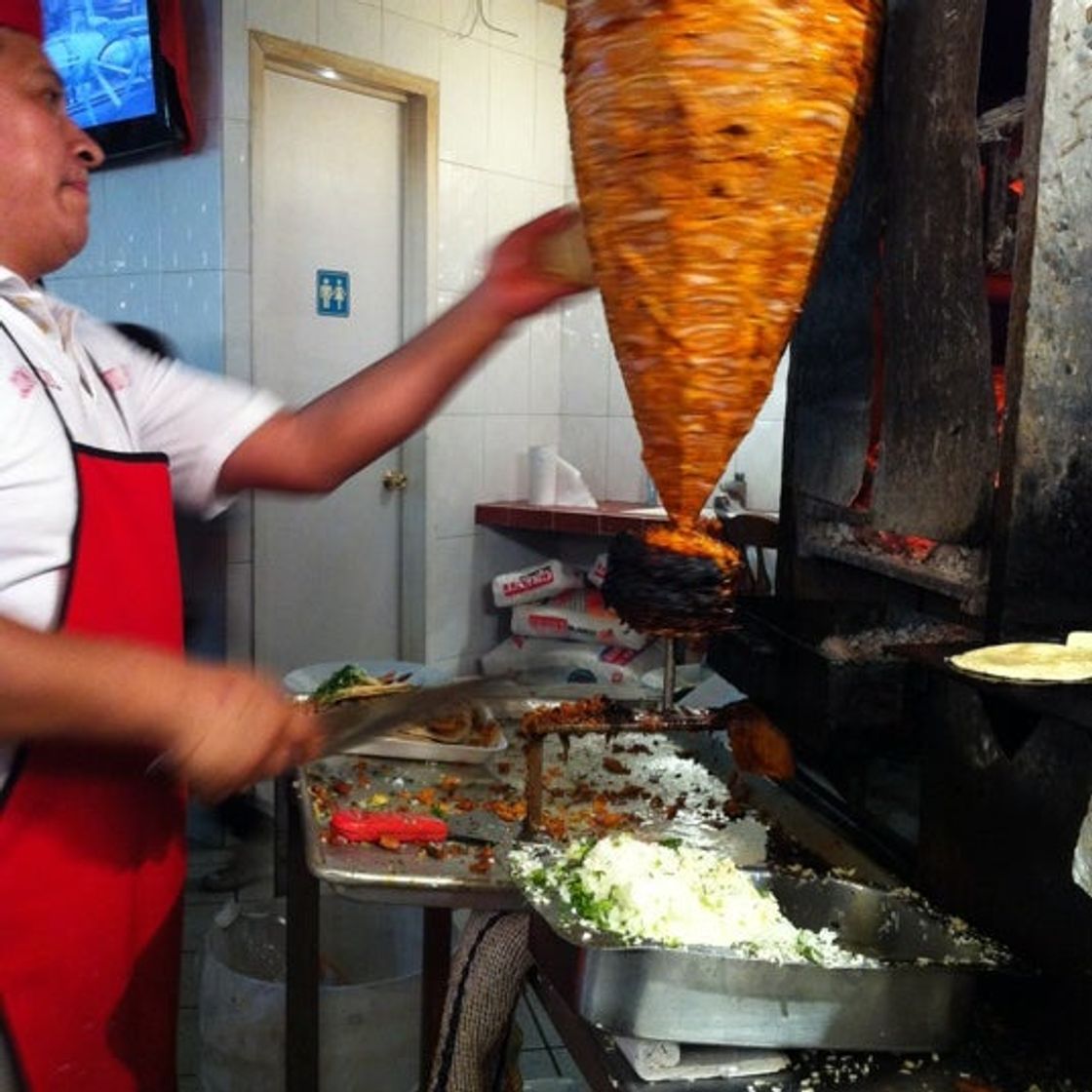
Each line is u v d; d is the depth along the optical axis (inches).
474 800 73.6
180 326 152.7
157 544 56.9
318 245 163.8
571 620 180.9
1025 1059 46.7
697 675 113.3
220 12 141.0
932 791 54.2
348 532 173.2
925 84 52.4
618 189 40.5
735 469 170.2
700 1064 44.9
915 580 55.4
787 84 38.4
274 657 164.9
